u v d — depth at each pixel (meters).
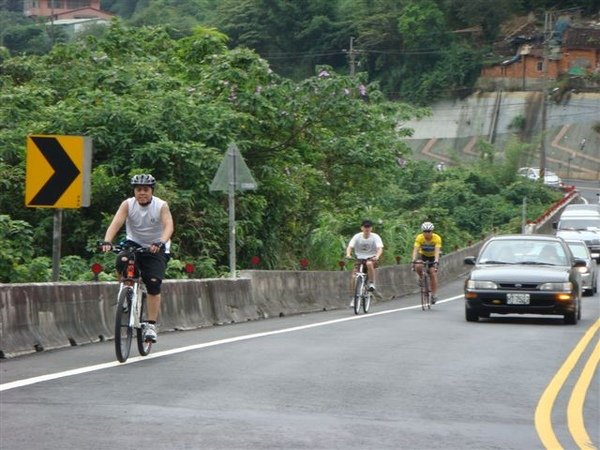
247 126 34.22
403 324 23.47
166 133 31.19
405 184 85.62
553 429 10.36
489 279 24.16
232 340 18.19
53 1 172.12
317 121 35.75
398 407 11.28
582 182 121.06
